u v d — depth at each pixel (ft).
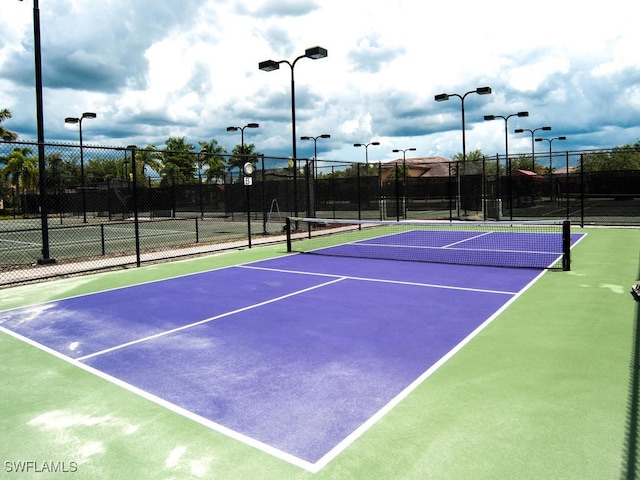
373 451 11.37
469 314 23.44
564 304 24.82
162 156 222.28
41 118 42.16
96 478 10.65
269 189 92.17
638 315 22.36
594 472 10.30
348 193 107.04
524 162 156.66
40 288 32.68
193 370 16.90
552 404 13.48
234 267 39.93
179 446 11.89
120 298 28.91
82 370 17.22
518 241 54.44
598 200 131.44
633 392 14.11
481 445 11.49
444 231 68.95
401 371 16.28
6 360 18.47
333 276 34.58
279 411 13.58
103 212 125.29
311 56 60.80
